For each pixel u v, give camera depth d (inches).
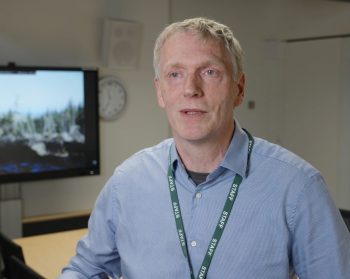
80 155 173.3
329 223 47.4
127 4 184.1
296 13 223.0
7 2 162.7
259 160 51.7
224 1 212.8
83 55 178.1
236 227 49.8
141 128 192.4
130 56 183.2
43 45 170.2
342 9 203.0
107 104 182.9
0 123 158.2
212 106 48.7
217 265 49.6
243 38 220.4
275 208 48.7
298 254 48.8
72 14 174.2
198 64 48.1
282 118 235.9
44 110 165.3
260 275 48.5
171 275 51.3
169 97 50.2
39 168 166.4
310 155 223.6
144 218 54.3
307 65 221.1
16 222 167.8
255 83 225.9
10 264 71.9
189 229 51.8
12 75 158.7
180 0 200.7
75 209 183.5
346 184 208.5
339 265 46.7
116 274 60.7
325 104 214.4
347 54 203.2
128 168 58.1
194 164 52.9
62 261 104.4
